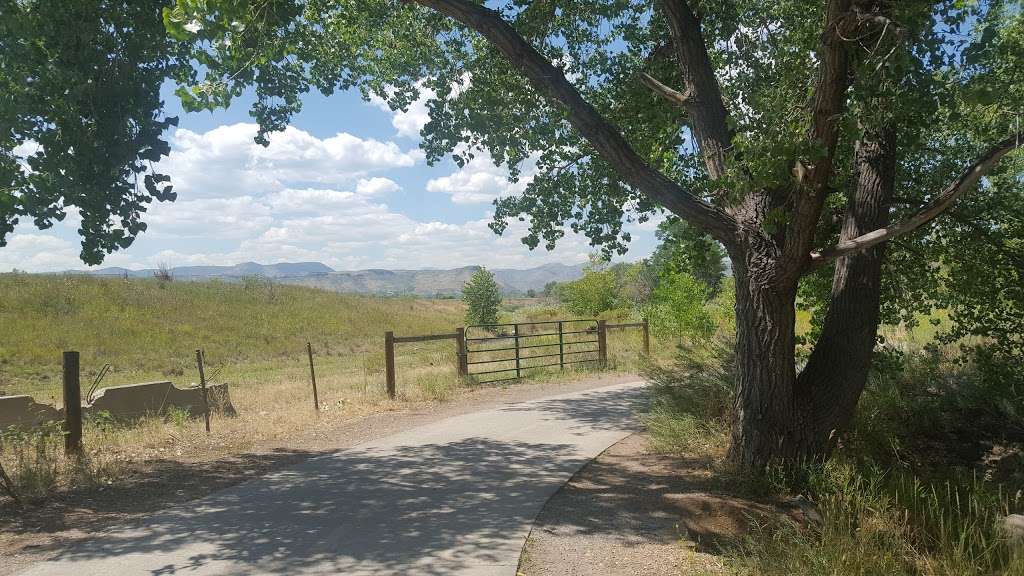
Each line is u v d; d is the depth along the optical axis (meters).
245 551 5.03
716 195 6.88
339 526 5.60
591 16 9.80
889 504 5.46
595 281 36.31
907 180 8.80
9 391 17.75
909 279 9.55
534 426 10.10
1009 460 8.06
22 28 6.48
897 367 8.90
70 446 8.11
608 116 9.49
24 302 29.67
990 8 5.77
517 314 44.59
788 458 6.56
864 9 5.30
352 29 10.44
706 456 7.67
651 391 10.91
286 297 41.16
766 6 8.60
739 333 6.79
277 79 8.95
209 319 32.94
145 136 7.09
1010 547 4.50
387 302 50.44
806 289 9.86
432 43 10.48
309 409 11.77
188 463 8.04
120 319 30.06
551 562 4.82
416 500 6.35
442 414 11.41
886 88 5.41
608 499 6.36
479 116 9.95
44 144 6.71
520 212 10.41
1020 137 5.12
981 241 8.90
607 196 10.21
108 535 5.46
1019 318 9.15
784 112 5.74
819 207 5.78
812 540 4.72
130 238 7.20
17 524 5.80
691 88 7.32
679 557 4.92
